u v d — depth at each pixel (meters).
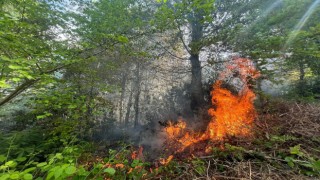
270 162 2.35
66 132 4.17
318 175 1.96
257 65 5.30
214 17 7.10
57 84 3.60
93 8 5.21
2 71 2.45
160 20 4.45
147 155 4.21
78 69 3.66
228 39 5.77
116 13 5.07
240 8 6.45
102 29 4.33
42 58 2.82
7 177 1.30
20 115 5.21
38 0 3.85
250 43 5.06
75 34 4.44
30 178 1.31
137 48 6.19
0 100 3.18
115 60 5.64
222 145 3.15
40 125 5.06
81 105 4.11
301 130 3.00
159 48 7.57
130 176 2.36
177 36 7.46
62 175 1.31
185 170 2.56
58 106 3.46
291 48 4.07
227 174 2.27
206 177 2.23
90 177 1.68
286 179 1.99
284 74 6.12
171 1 7.18
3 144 3.60
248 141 3.09
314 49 3.79
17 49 2.46
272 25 4.91
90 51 3.77
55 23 4.22
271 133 3.20
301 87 6.68
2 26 2.30
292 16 4.32
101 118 7.19
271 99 5.47
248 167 2.29
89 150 4.66
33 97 3.84
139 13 6.55
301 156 2.25
